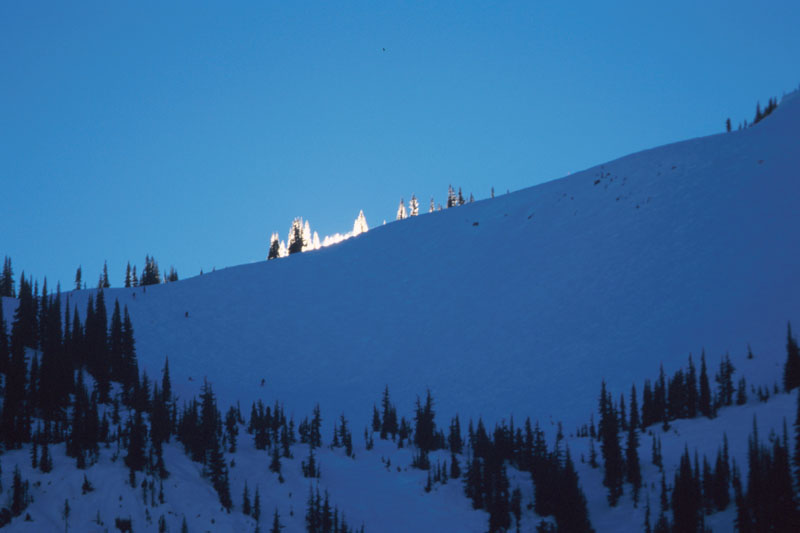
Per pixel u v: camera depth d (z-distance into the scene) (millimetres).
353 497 121125
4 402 110750
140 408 129875
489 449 127000
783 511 89312
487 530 113000
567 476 111375
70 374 124188
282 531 105938
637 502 111938
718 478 102875
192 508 102938
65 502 96438
